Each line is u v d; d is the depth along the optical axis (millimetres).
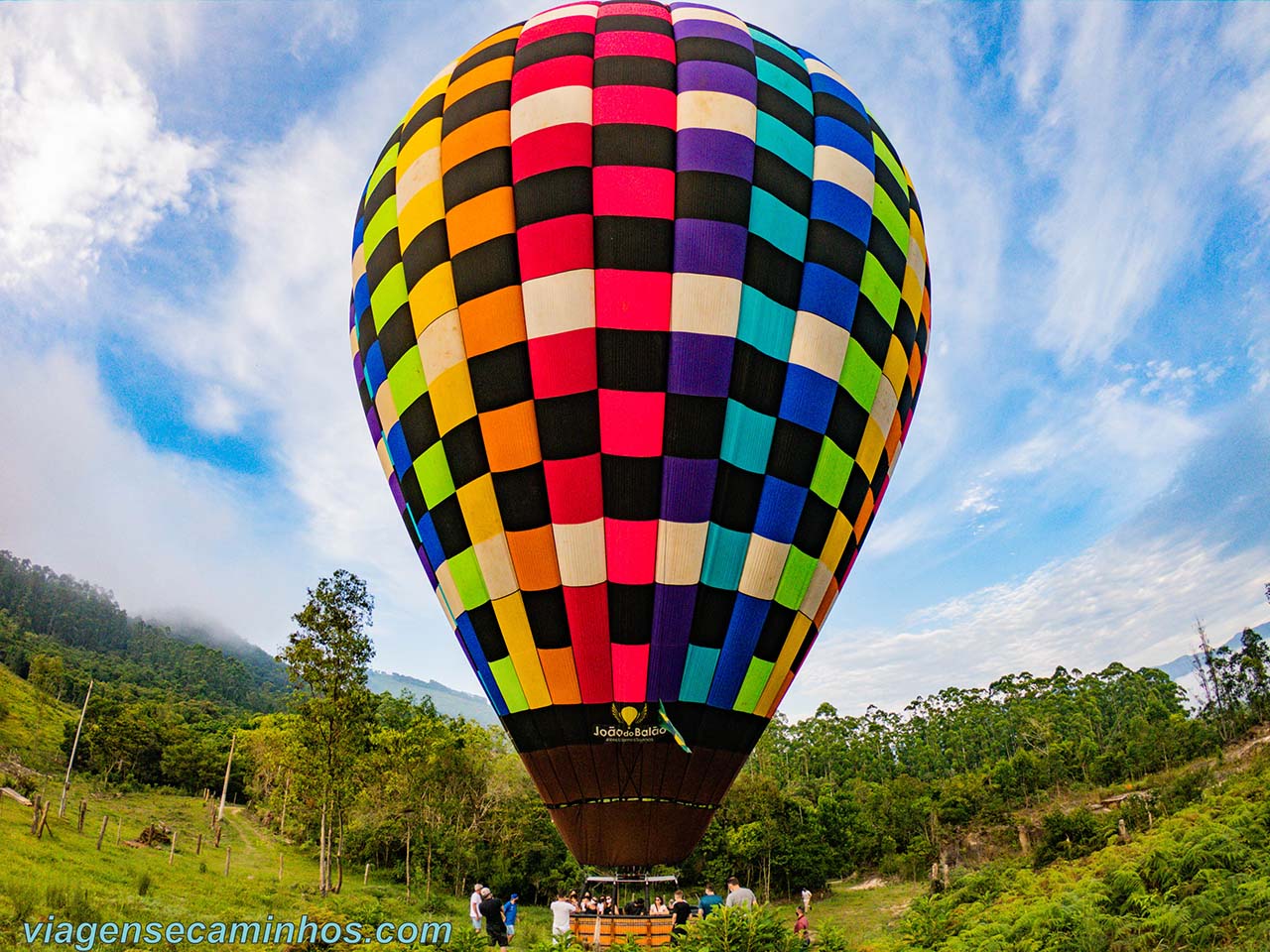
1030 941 14719
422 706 73875
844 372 15133
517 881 53125
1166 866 16438
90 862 27469
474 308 14594
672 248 14141
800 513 14641
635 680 13930
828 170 15594
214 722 121125
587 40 15836
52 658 119500
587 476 13938
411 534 16469
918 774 96438
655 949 12750
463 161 15258
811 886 53906
